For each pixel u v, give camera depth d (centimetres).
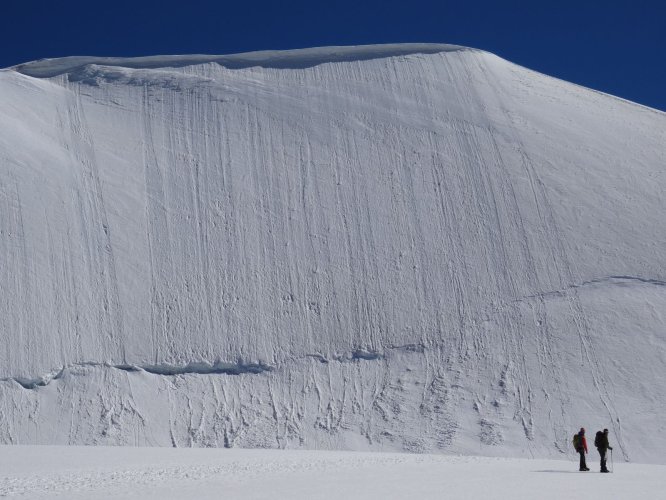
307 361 3775
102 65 5694
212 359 3803
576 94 5519
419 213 4419
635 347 3622
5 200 4325
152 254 4253
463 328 3844
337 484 1532
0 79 5406
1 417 3466
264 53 5806
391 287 4072
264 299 4059
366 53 5747
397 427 3381
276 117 5094
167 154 4825
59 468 1842
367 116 5097
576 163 4681
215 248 4294
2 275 4022
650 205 4384
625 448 3167
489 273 4091
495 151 4762
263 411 3534
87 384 3631
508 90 5381
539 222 4309
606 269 4034
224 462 1961
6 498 1366
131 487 1497
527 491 1444
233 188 4606
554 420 3319
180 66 5697
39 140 4812
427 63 5616
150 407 3538
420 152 4784
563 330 3734
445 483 1555
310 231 4356
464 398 3478
